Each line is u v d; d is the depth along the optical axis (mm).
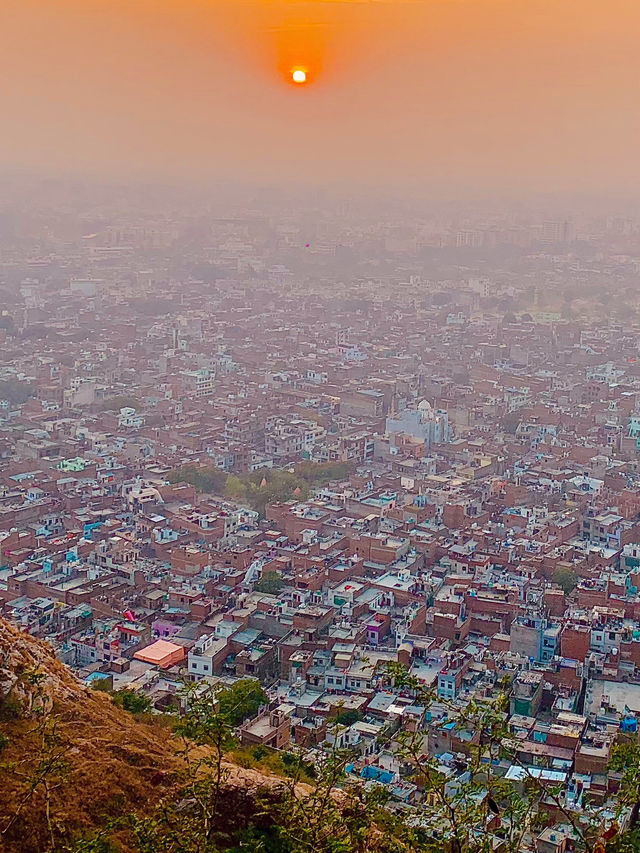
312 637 143250
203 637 141750
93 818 66875
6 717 74375
